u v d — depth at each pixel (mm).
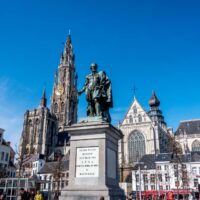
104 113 14242
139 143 100188
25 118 143250
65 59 173000
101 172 12156
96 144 12648
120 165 91500
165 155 84938
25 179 59375
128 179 86812
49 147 141750
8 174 82938
